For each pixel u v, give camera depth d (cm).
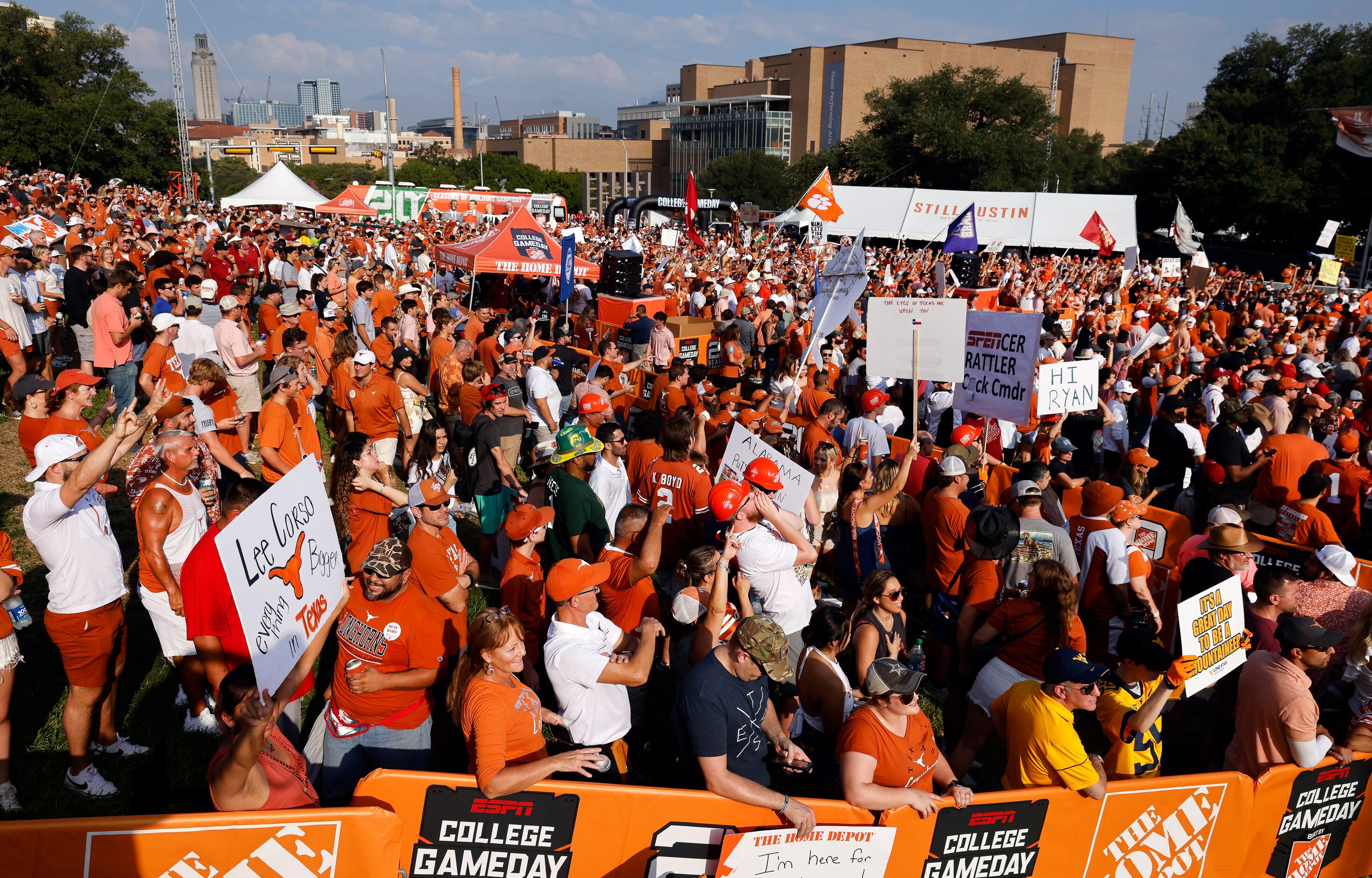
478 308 1916
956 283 1828
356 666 412
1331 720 529
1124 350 1418
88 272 1058
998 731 456
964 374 819
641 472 739
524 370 1069
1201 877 442
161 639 505
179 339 944
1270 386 1053
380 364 1034
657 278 2342
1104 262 3953
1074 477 744
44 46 5516
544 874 374
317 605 398
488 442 721
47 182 3241
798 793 459
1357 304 2181
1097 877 424
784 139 11562
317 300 1519
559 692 440
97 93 5528
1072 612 481
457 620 524
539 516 524
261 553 358
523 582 521
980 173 6116
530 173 11538
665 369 1315
